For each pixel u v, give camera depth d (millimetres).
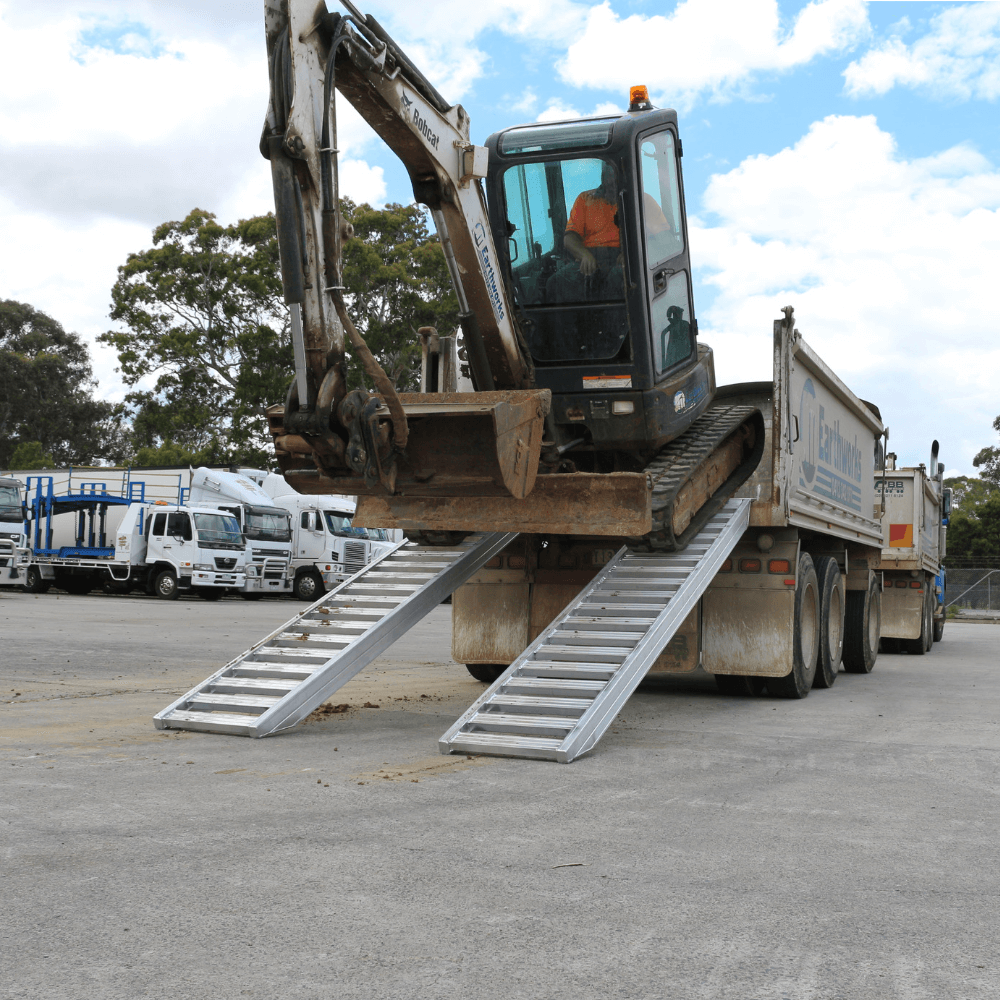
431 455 6410
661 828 4680
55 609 23078
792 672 9648
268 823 4586
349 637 7633
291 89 5520
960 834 4707
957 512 54125
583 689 6793
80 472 32594
